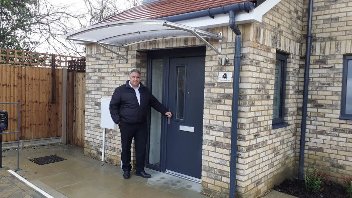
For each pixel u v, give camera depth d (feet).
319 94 18.08
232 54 14.40
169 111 18.47
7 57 23.76
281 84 18.11
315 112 18.25
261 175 15.74
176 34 16.07
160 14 17.12
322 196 16.11
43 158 21.63
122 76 19.77
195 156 17.43
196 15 14.58
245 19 13.48
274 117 17.69
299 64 18.79
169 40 16.97
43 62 25.61
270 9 14.88
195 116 17.34
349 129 17.04
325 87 17.85
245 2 12.91
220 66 14.84
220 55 14.83
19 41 39.52
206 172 15.55
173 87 18.43
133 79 17.22
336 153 17.54
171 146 18.66
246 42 14.03
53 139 26.50
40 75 25.40
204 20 14.71
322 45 17.89
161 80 19.74
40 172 18.49
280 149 17.46
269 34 15.39
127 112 17.34
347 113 17.51
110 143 20.63
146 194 15.48
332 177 17.74
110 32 16.15
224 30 14.64
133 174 18.52
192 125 17.51
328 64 17.70
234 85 14.01
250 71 14.10
